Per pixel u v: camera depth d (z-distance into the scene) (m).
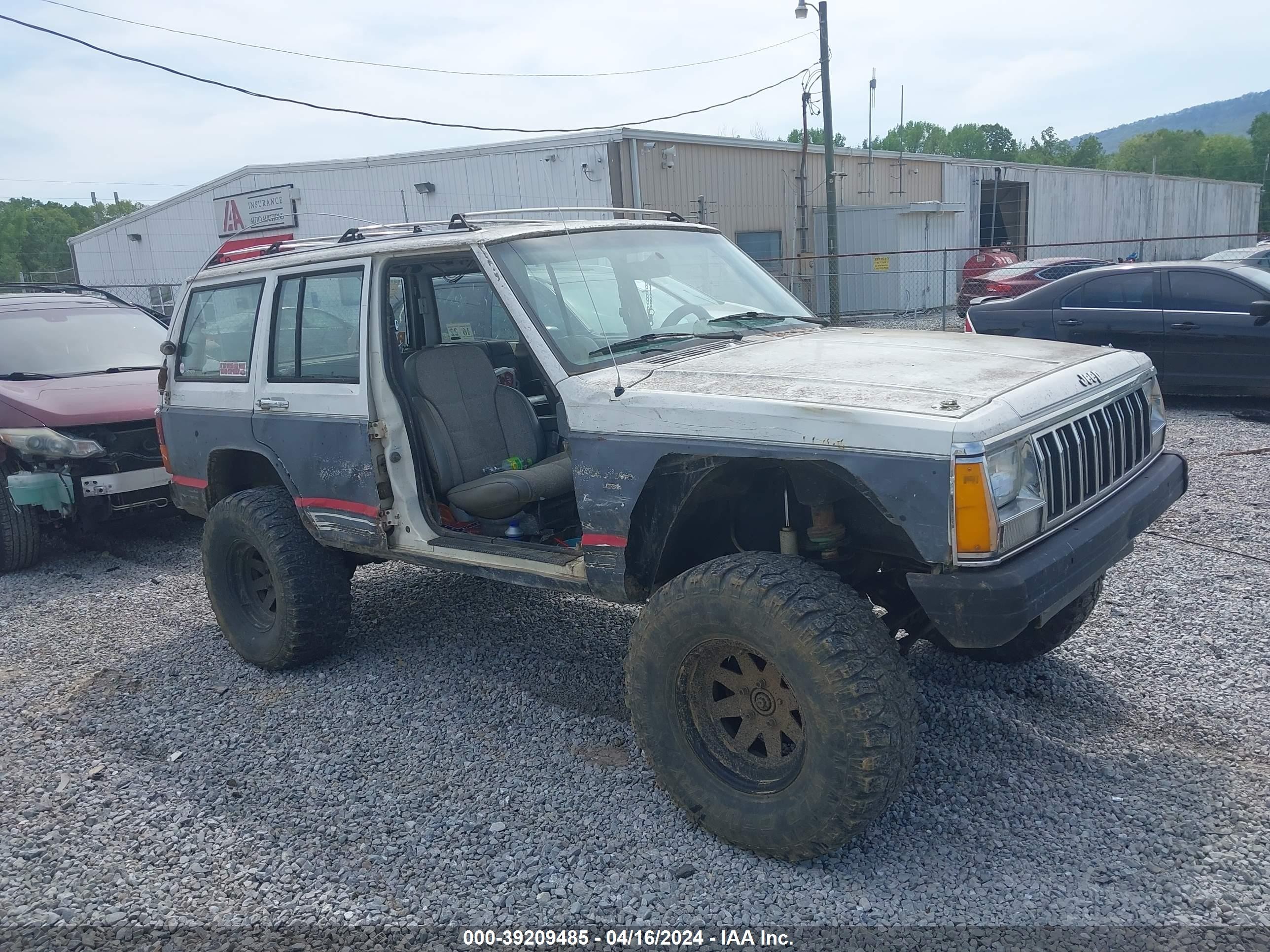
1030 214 29.78
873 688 2.79
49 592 6.66
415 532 4.24
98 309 8.77
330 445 4.41
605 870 3.11
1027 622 2.72
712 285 4.43
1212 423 9.44
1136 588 5.21
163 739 4.24
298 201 22.44
